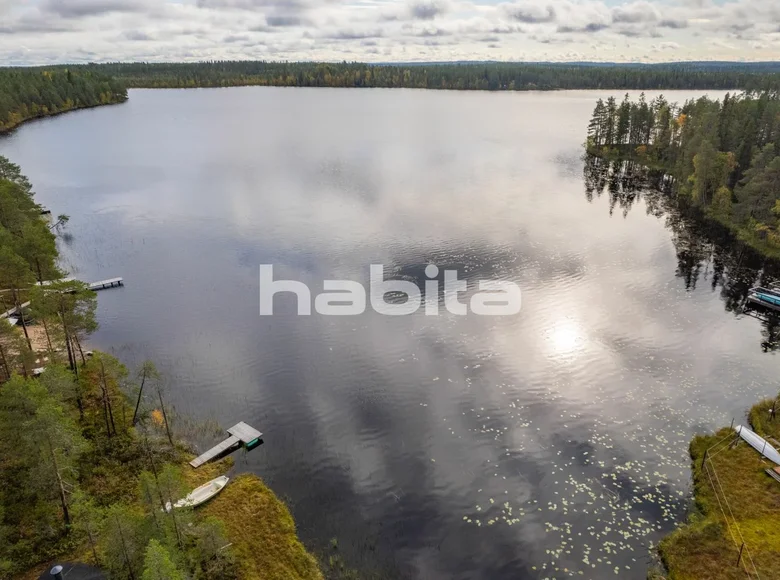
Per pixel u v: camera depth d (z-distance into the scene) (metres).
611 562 36.50
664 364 58.75
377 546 38.00
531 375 57.06
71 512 36.44
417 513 40.81
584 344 62.53
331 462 45.84
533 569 36.16
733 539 37.00
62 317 49.00
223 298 75.12
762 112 130.00
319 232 98.50
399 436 48.91
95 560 34.56
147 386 55.50
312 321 68.56
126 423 48.94
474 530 39.28
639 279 79.31
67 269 85.31
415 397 54.12
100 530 33.16
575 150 173.75
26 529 36.81
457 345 62.69
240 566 35.41
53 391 42.41
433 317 68.88
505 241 93.12
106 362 47.03
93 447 45.31
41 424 34.69
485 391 54.78
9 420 36.91
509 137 197.25
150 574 25.92
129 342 64.38
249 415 51.69
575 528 39.19
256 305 73.00
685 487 42.53
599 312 69.69
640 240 94.44
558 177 139.38
